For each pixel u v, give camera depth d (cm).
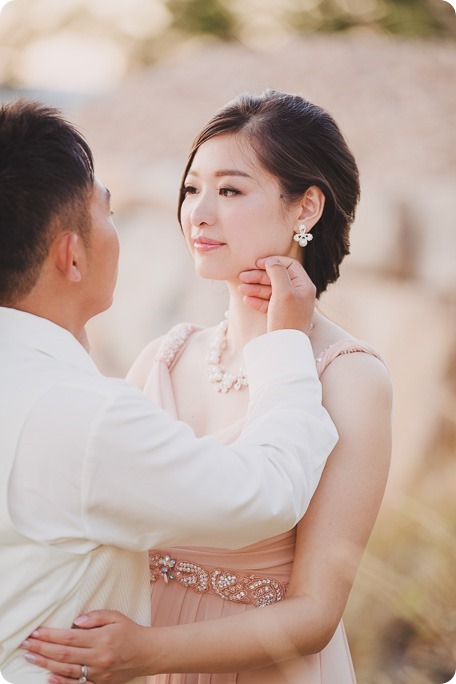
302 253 180
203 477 129
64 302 140
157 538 131
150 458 126
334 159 176
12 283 136
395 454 412
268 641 149
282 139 169
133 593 141
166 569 169
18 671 131
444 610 254
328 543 156
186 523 129
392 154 532
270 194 170
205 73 620
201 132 174
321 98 549
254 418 148
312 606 153
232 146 170
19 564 128
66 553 128
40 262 135
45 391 127
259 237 170
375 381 166
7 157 133
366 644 256
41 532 127
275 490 133
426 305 505
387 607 259
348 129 537
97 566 131
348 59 566
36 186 133
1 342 134
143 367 203
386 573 264
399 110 540
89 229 138
